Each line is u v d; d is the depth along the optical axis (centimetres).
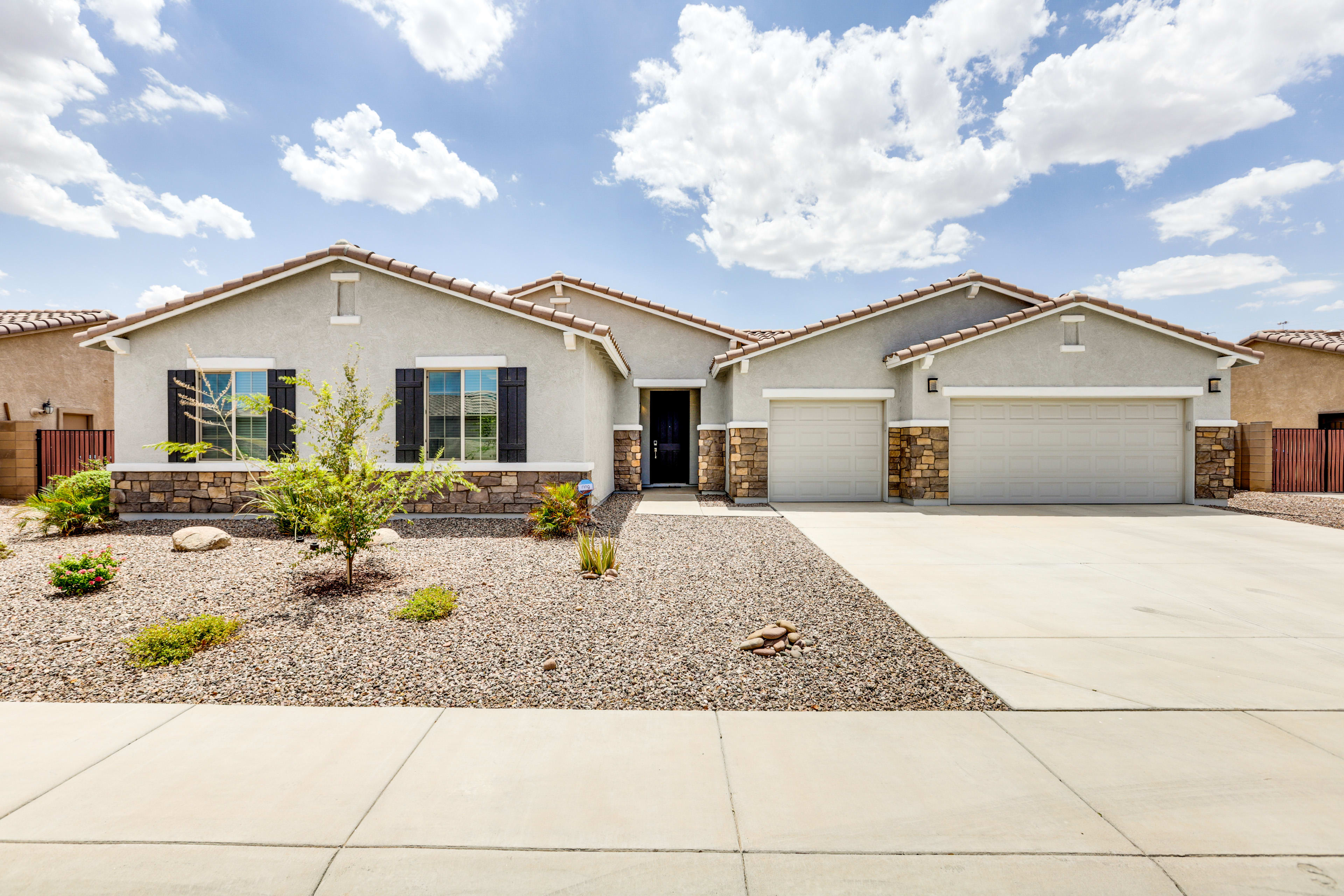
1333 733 336
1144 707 369
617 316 1558
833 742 328
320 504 625
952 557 780
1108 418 1280
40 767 297
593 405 1143
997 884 225
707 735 335
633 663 436
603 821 260
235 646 459
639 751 318
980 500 1285
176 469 1000
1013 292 1346
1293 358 1881
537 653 451
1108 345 1255
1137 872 231
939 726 347
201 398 1008
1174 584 652
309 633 486
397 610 539
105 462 1110
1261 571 708
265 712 359
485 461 1022
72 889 221
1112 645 474
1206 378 1261
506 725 345
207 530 782
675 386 1529
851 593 615
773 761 309
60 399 1575
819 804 272
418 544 824
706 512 1165
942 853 241
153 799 272
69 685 394
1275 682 405
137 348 1013
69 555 727
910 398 1278
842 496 1353
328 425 760
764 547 837
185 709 362
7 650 449
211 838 247
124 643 462
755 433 1324
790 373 1336
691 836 251
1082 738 332
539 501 1014
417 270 988
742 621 527
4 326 1456
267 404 802
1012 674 418
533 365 1022
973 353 1258
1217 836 251
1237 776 294
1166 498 1284
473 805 271
